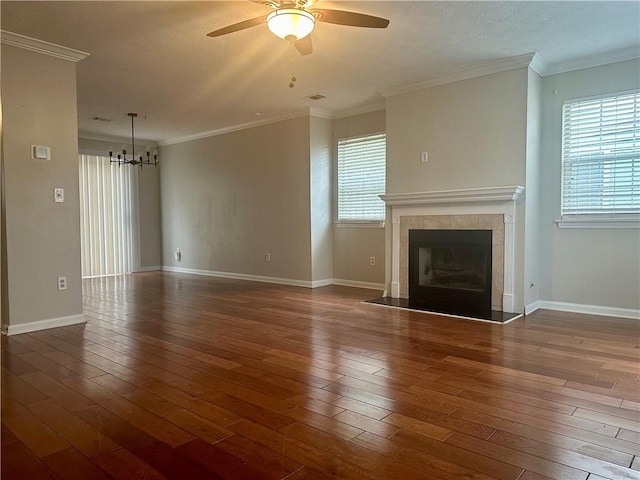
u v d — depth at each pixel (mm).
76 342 3711
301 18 2873
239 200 7582
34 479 1827
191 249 8523
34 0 3213
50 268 4145
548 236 4875
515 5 3344
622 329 4023
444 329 4074
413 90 5262
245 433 2189
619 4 3338
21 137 3924
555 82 4770
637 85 4312
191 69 4688
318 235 6703
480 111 4777
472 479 1804
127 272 8602
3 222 3877
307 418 2342
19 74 3900
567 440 2102
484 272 4848
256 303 5391
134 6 3316
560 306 4836
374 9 3398
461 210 4957
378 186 6328
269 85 5262
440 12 3451
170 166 8828
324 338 3812
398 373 2973
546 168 4859
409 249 5418
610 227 4508
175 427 2254
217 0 3236
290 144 6758
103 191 8281
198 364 3172
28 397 2619
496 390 2680
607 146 4512
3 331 3928
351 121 6570
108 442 2113
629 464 1902
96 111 6426
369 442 2098
